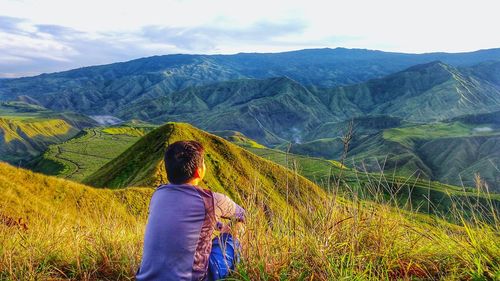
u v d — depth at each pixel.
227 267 3.48
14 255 4.82
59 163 166.00
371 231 4.09
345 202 4.18
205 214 3.32
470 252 3.77
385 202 4.20
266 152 165.50
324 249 3.80
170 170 3.45
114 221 5.50
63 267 4.72
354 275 3.53
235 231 3.71
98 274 4.52
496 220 3.90
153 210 3.38
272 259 3.81
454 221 4.01
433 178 173.25
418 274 3.79
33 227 5.83
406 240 4.18
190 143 3.56
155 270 3.14
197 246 3.24
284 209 4.04
